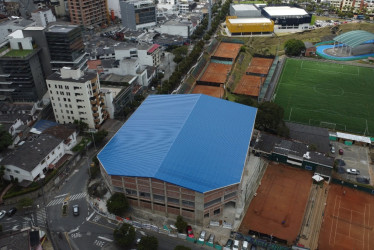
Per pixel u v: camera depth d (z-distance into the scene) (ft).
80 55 580.71
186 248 277.64
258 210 347.36
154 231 320.50
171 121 395.96
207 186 308.81
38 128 463.83
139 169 323.16
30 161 367.45
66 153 421.18
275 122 458.91
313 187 380.37
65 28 548.72
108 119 508.53
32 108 489.26
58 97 460.96
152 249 285.02
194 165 329.31
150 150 347.56
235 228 324.80
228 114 428.15
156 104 448.24
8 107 488.02
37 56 528.63
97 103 472.03
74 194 367.45
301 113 551.59
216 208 327.88
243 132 398.62
